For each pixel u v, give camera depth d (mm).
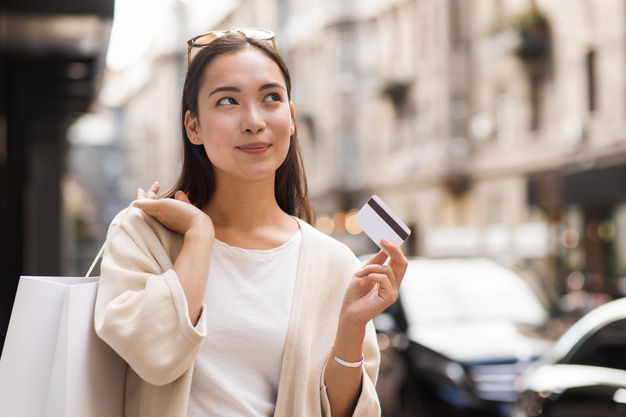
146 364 1606
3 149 12086
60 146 22719
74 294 1658
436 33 27438
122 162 68125
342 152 36562
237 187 1854
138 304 1637
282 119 1823
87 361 1685
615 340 4465
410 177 29750
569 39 19953
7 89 13305
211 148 1813
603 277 17766
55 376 1653
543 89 21469
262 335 1765
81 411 1663
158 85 62312
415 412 6652
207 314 1749
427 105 28359
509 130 23578
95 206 49281
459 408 6246
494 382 6234
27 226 16719
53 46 12422
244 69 1798
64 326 1650
